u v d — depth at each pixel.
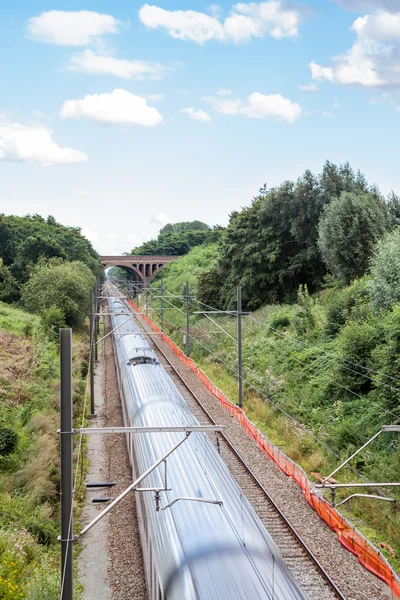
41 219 109.56
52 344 42.50
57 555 16.23
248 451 24.52
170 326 63.50
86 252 93.06
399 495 18.94
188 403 32.72
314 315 36.59
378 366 24.83
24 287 59.59
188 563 9.79
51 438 23.56
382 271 29.05
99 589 14.52
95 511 19.41
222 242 58.44
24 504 18.09
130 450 21.31
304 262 49.50
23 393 28.98
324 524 17.92
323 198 47.31
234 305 53.06
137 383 23.89
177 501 11.91
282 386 31.20
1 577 13.44
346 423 23.73
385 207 43.78
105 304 99.25
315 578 14.70
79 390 34.00
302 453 24.16
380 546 16.78
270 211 50.62
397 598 13.68
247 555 9.82
